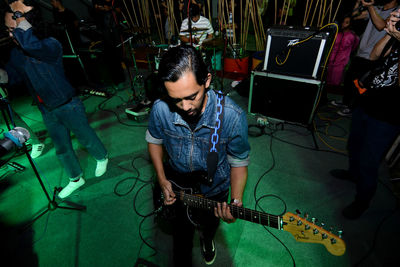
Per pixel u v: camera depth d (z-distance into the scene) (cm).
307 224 112
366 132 173
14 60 181
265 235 206
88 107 427
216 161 129
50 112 203
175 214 170
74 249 204
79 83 495
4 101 190
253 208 229
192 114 106
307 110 321
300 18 451
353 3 385
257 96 349
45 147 326
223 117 114
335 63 389
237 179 133
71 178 244
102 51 456
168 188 151
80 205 243
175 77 87
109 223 225
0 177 280
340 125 339
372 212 217
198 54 92
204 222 166
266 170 272
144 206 240
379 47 167
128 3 689
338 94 406
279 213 223
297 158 287
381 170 259
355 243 194
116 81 493
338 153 290
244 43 519
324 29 269
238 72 509
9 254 203
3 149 124
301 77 301
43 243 210
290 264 185
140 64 597
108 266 192
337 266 181
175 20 548
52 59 187
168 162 161
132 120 383
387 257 184
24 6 165
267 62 318
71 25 454
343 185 247
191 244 203
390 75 151
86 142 243
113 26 447
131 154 309
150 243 206
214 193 153
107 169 286
